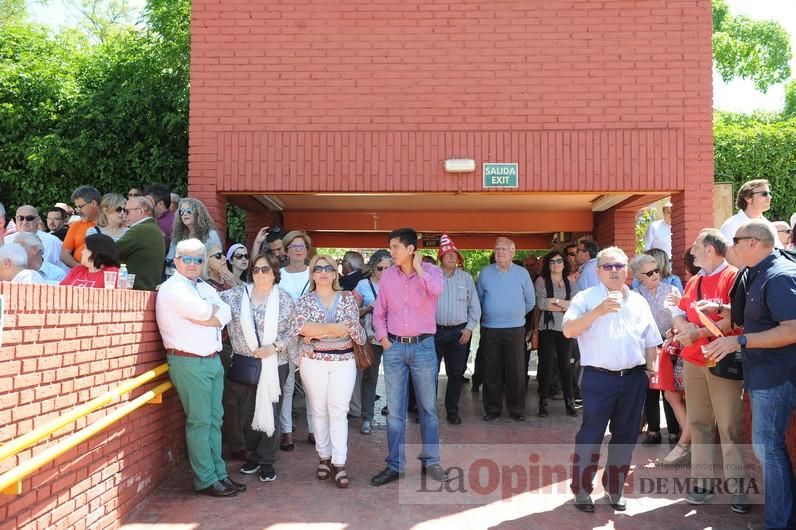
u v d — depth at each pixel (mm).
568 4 8133
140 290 5363
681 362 6285
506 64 8141
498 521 4918
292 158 8141
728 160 14672
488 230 11812
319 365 5680
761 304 4504
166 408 5742
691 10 8109
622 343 5047
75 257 7047
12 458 3355
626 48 8117
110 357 4488
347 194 8445
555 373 9742
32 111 12555
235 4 8203
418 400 5938
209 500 5277
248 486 5629
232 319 5812
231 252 7434
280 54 8195
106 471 4512
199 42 8211
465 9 8156
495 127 8125
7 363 3332
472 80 8141
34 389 3576
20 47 14062
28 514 3582
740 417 5078
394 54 8172
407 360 5867
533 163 8086
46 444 3705
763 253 4570
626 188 8062
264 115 8180
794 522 4504
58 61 14008
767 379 4473
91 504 4297
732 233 6645
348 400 5758
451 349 8016
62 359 3861
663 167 8070
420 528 4770
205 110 8195
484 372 8305
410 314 5867
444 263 8031
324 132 8148
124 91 12695
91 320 4215
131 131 12617
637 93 8102
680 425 6449
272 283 5980
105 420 4180
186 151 12789
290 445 6750
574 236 12617
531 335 8797
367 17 8172
